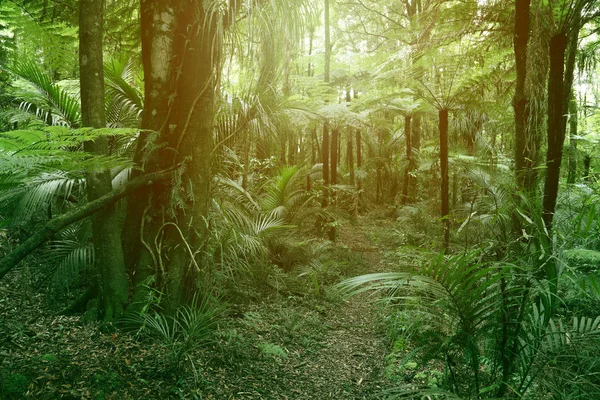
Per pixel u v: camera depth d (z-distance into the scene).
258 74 5.12
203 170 4.17
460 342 2.24
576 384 2.28
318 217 9.01
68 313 3.68
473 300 2.11
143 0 4.04
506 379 2.38
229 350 3.60
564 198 4.61
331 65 12.97
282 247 6.67
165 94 4.01
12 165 2.18
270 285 5.55
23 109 4.57
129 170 4.34
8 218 3.77
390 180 15.81
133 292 3.87
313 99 8.85
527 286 2.34
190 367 3.18
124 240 4.04
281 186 7.48
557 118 3.42
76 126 4.32
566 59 5.04
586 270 2.96
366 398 3.21
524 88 3.96
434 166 9.42
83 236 4.23
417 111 10.19
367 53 11.83
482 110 7.25
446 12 6.32
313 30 4.48
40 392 2.48
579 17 3.59
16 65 4.04
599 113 7.89
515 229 2.84
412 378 3.37
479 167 6.28
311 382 3.45
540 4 4.28
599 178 6.12
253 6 3.88
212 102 4.18
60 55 4.23
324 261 6.98
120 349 3.20
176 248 3.99
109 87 4.88
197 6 3.90
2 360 2.70
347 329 4.75
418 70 6.93
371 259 8.16
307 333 4.45
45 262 4.27
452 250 6.11
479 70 6.62
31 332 3.18
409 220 10.04
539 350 2.26
